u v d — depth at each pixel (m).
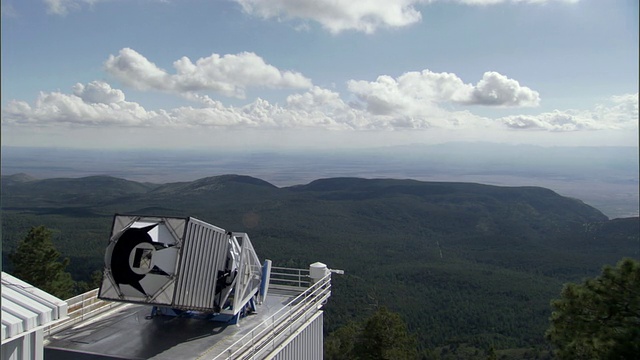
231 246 15.68
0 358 9.70
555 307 18.03
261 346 13.80
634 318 16.34
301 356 16.62
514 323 89.75
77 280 72.69
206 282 14.38
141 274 13.34
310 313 17.75
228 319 15.65
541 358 70.12
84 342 13.80
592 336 16.17
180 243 13.38
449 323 90.19
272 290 20.25
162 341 14.04
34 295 11.05
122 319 15.84
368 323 33.28
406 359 31.23
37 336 10.41
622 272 16.70
